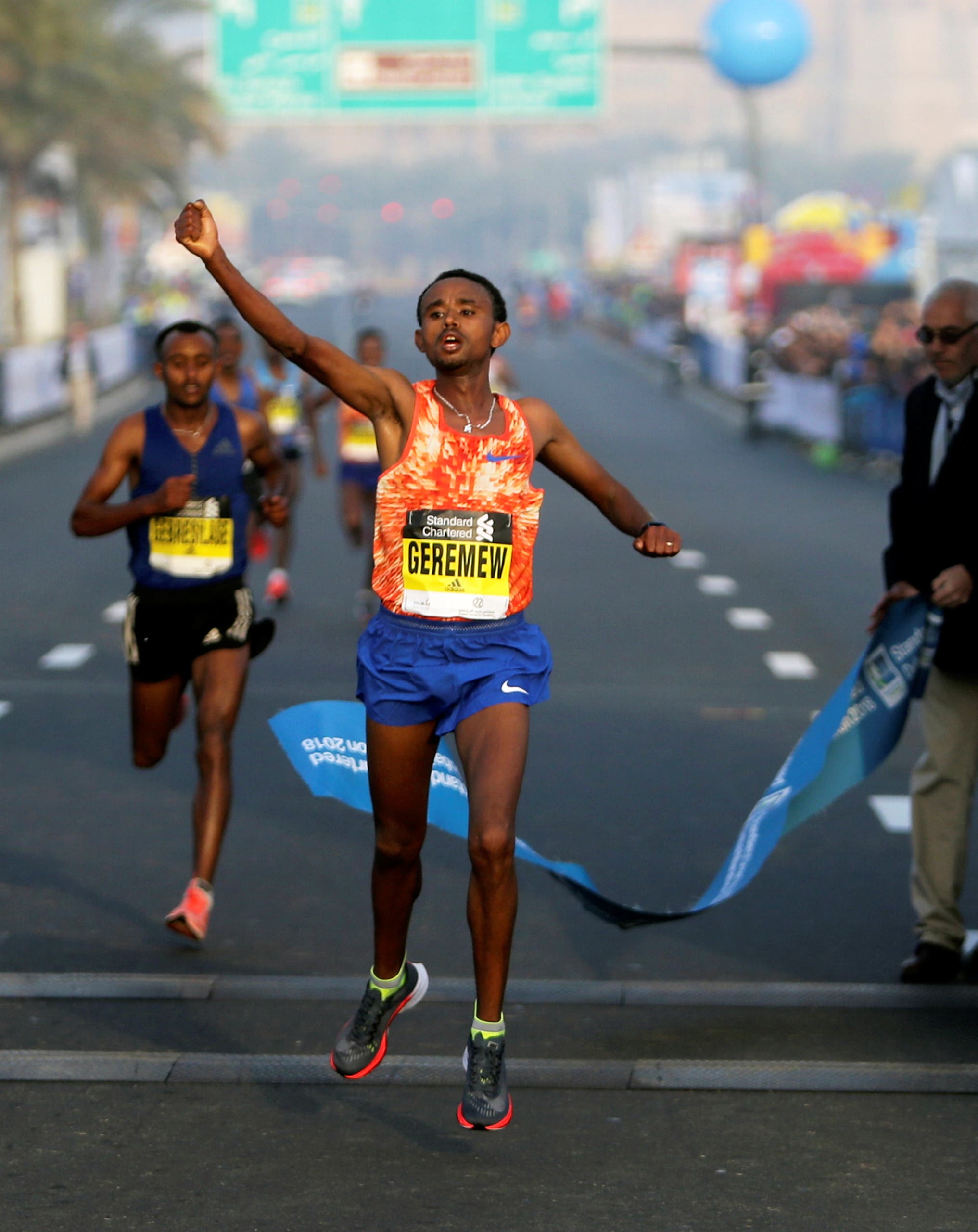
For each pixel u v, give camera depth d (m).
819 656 43.06
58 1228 14.41
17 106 157.75
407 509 15.86
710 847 27.16
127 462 22.91
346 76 143.00
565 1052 18.61
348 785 18.62
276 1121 16.64
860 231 185.00
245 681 23.20
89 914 23.56
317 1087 17.45
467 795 17.72
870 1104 17.11
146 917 23.48
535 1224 14.55
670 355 150.62
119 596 51.47
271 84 143.75
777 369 122.44
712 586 54.16
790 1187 15.27
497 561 15.89
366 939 22.61
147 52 193.25
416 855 16.50
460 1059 17.97
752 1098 17.28
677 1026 19.42
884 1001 20.17
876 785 30.97
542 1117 16.78
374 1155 15.91
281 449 48.62
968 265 99.50
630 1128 16.53
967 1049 18.70
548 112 142.62
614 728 35.22
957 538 20.66
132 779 30.89
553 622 47.53
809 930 23.22
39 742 33.59
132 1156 15.81
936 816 21.06
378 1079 17.58
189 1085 17.44
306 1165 15.66
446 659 15.92
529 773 31.58
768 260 183.38
